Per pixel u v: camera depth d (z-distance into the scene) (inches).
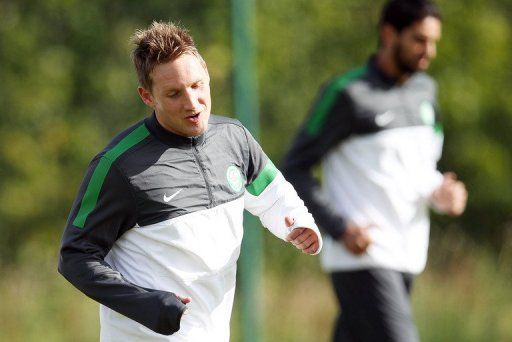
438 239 1466.5
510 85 1576.0
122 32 1413.6
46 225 1432.1
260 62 1378.0
